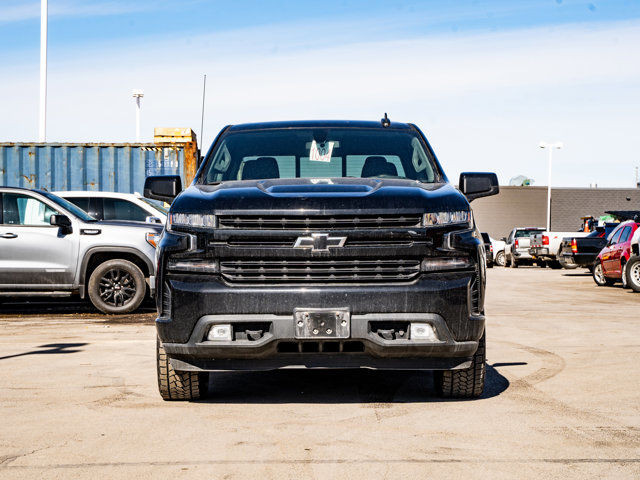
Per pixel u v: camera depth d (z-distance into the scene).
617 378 6.38
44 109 21.19
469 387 5.40
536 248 32.66
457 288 4.86
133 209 14.35
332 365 4.97
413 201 4.95
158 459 3.99
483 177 6.00
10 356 7.62
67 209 12.00
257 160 6.12
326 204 4.88
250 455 4.05
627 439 4.36
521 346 8.44
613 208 61.97
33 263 11.68
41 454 4.09
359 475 3.70
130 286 11.87
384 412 5.08
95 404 5.36
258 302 4.80
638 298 15.98
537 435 4.46
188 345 4.88
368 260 4.84
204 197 5.10
